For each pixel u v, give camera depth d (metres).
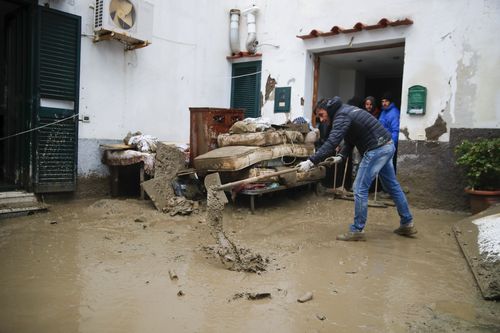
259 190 5.70
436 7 6.18
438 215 5.86
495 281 3.11
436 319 2.68
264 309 2.76
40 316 2.57
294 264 3.74
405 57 6.46
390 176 4.68
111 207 5.75
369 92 10.18
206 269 3.52
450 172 6.09
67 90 6.01
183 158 6.46
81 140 6.29
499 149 5.20
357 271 3.59
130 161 6.16
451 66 6.07
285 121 7.94
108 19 6.06
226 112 6.67
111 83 6.65
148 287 3.09
